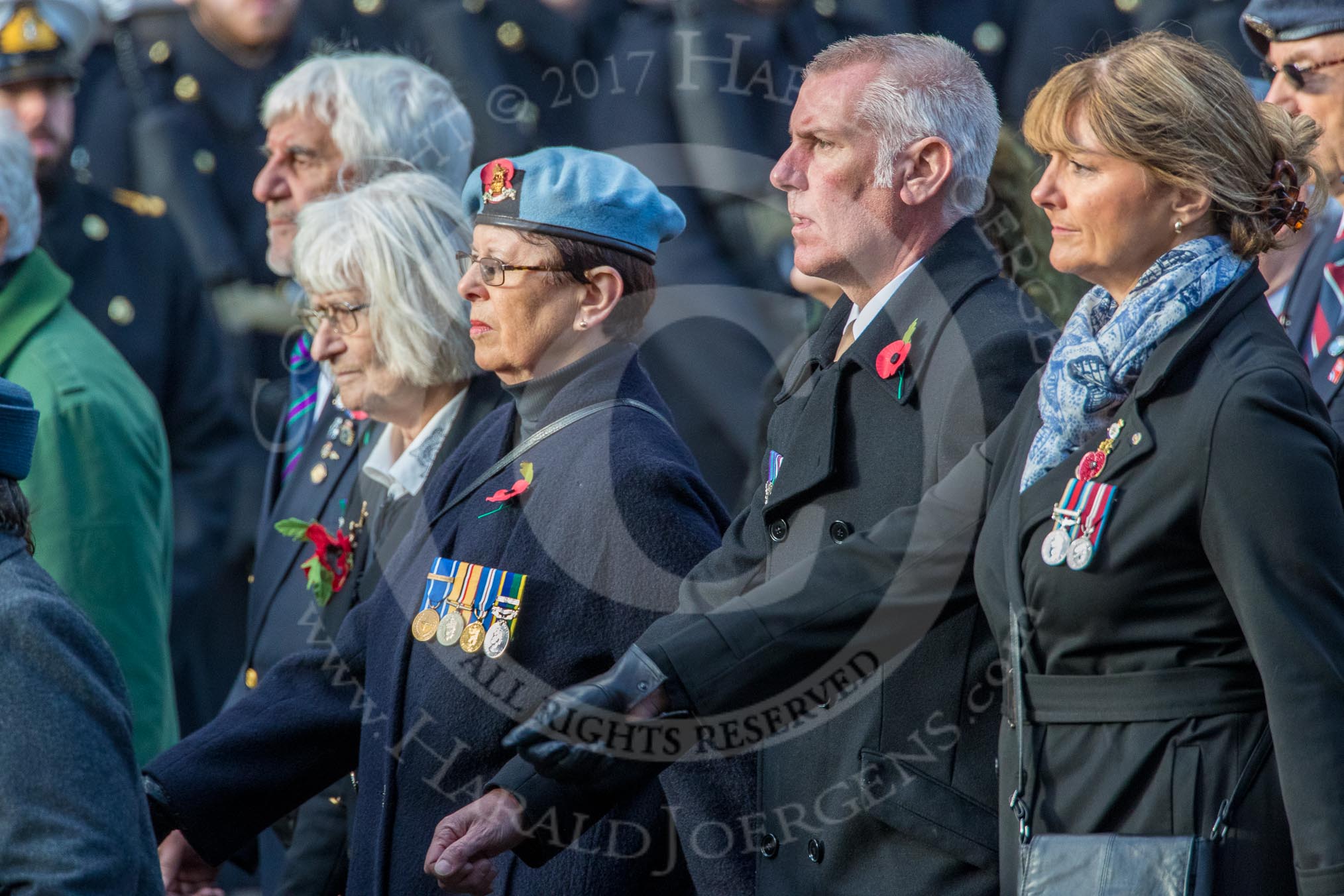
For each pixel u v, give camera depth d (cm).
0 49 1791
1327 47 1148
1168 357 783
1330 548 740
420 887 986
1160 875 736
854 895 892
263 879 1376
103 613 1385
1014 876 813
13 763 805
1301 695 728
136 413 1463
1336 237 1165
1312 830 717
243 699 1127
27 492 1380
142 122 2112
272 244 1430
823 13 1681
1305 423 753
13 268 1464
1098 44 1869
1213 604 765
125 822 820
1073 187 816
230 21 2112
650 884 993
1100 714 782
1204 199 798
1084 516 787
